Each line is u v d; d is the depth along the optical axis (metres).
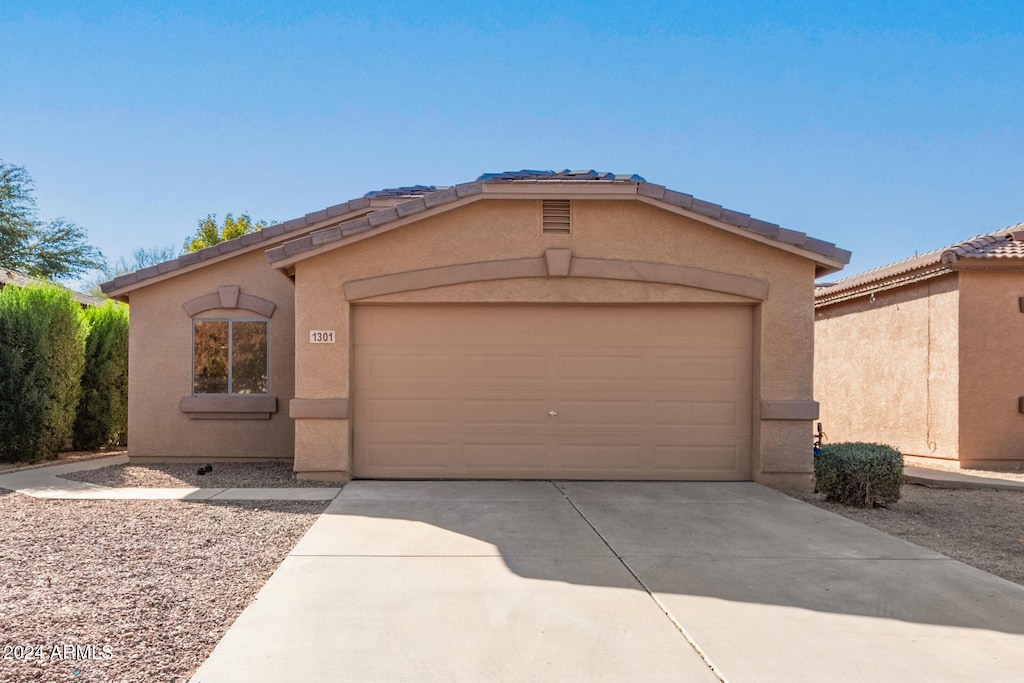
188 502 9.45
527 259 10.98
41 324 13.39
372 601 5.63
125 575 6.33
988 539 8.09
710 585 6.10
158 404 13.62
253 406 13.49
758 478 10.96
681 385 11.19
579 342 11.20
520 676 4.37
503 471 11.12
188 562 6.72
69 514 8.73
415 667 4.48
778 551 7.19
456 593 5.82
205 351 13.70
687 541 7.54
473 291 11.00
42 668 4.43
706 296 10.99
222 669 4.43
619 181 10.73
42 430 13.43
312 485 10.69
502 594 5.81
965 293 14.20
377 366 11.18
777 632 5.08
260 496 9.80
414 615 5.34
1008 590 6.08
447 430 11.14
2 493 10.13
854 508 9.57
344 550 7.08
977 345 14.16
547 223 11.03
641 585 6.07
